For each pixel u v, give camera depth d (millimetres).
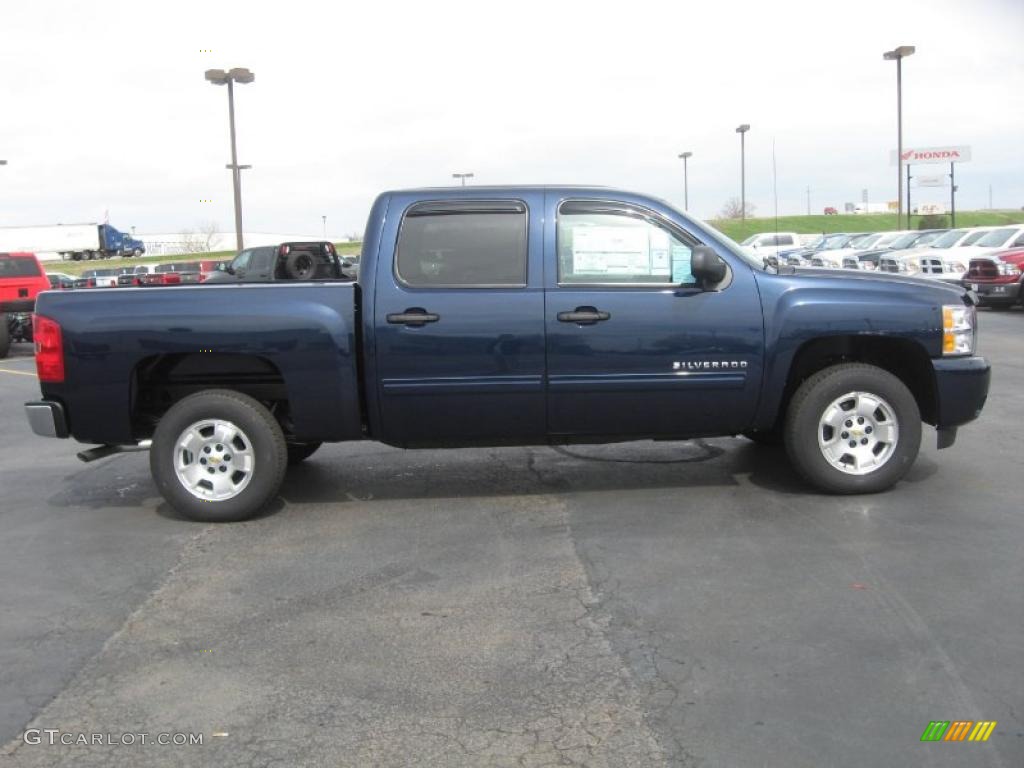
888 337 5738
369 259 5676
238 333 5621
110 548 5402
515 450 7684
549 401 5695
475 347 5609
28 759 3131
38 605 4527
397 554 5121
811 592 4359
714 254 5516
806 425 5797
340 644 3977
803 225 77000
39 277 18078
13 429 9711
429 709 3398
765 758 3010
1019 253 18516
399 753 3105
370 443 8203
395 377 5648
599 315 5602
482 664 3742
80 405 5746
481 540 5305
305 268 20672
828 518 5469
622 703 3391
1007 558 4742
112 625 4262
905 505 5688
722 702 3375
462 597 4461
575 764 3010
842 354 6141
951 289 5906
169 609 4430
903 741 3084
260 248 21000
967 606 4152
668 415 5770
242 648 3969
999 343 13914
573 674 3631
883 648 3764
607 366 5648
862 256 26406
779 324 5645
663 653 3781
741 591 4402
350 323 5660
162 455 5766
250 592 4621
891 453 5812
